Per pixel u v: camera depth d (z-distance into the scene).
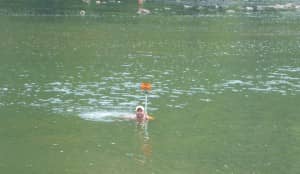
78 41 120.38
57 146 50.53
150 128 56.72
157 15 178.25
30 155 48.12
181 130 56.38
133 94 71.38
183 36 134.75
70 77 81.19
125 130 55.84
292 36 140.88
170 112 63.06
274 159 48.47
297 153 50.19
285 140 53.78
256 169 46.22
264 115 62.50
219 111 63.94
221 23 164.88
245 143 52.69
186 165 46.72
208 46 120.06
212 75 85.88
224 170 45.75
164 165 46.50
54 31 134.88
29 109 62.53
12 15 162.62
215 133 55.47
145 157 48.31
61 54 102.69
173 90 74.44
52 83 76.56
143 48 113.69
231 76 85.50
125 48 112.88
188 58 102.69
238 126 58.06
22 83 76.00
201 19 172.88
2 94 69.38
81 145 50.91
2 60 94.31
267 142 52.91
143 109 60.47
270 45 124.56
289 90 75.81
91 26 146.88
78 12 176.38
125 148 50.47
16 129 55.00
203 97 70.69
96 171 44.94
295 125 58.69
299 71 91.12
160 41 124.81
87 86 75.25
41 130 54.94
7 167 45.38
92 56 101.38
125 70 88.12
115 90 73.44
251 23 166.88
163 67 91.94
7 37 122.56
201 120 60.00
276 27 159.25
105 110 63.00
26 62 92.81
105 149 50.09
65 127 56.19
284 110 64.81
